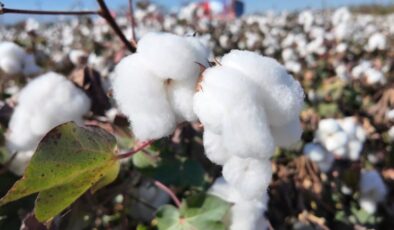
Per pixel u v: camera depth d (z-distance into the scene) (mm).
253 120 241
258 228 393
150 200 489
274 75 255
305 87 1166
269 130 248
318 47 1529
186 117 285
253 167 270
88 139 311
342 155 597
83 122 445
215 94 245
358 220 585
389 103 880
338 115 900
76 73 475
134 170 488
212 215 391
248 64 257
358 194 592
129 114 288
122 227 463
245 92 244
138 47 290
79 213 424
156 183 442
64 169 303
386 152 771
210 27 2238
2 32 2180
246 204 393
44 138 296
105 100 471
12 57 696
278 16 3471
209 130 258
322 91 1053
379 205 618
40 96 428
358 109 981
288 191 551
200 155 538
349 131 606
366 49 1634
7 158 452
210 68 263
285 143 274
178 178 463
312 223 520
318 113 921
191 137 535
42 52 1019
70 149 304
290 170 589
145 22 2172
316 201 569
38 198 301
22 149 435
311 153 583
